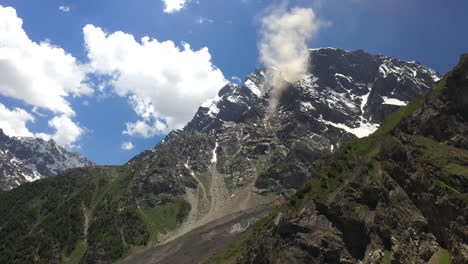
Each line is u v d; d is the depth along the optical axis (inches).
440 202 3363.7
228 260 6806.1
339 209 4264.3
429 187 3558.1
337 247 4072.3
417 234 3499.0
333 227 4244.6
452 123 4128.9
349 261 3932.1
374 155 4613.7
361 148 5206.7
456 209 3191.4
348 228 4133.9
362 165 4645.7
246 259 5369.1
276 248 4554.6
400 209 3757.4
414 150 3993.6
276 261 4426.7
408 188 3811.5
